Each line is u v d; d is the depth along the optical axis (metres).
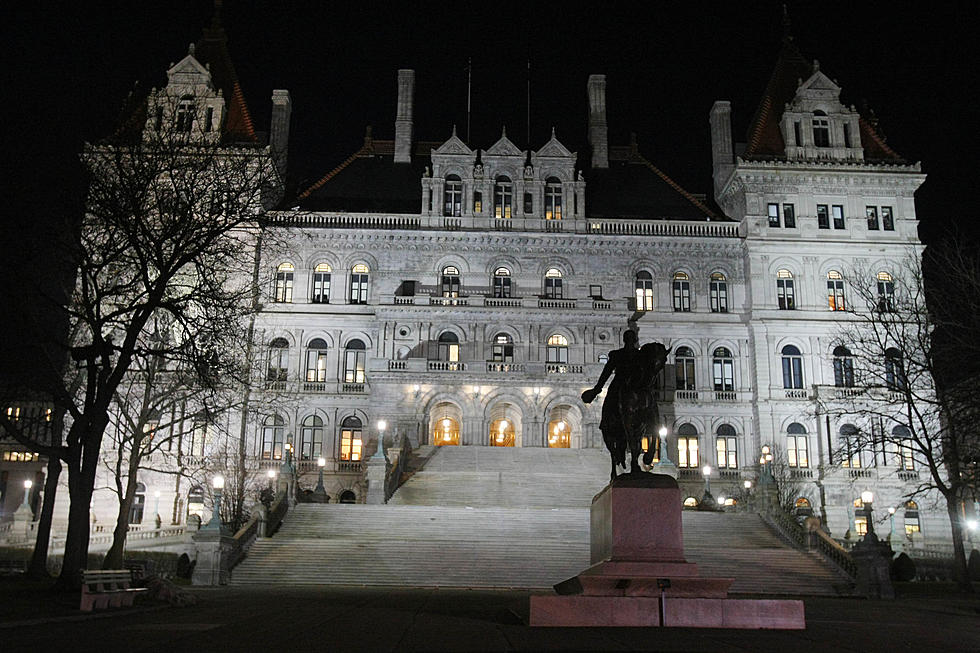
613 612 19.16
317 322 72.75
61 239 32.59
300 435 71.00
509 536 45.25
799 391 71.06
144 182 33.62
